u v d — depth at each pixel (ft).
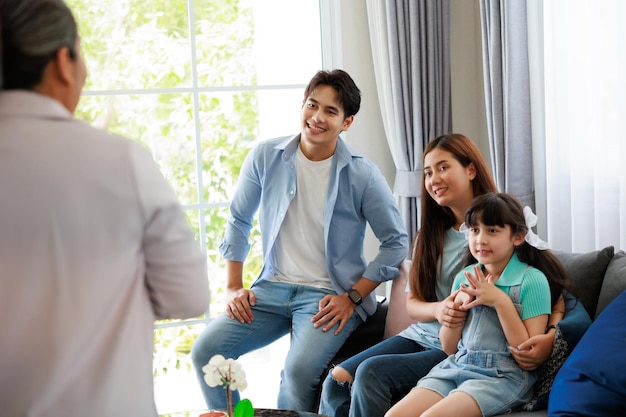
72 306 4.27
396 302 10.25
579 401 6.89
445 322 8.46
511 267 8.26
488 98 11.78
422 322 9.38
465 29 13.37
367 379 8.69
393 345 9.50
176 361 13.10
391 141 12.97
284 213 10.44
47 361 4.21
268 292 10.53
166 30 12.64
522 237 8.24
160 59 12.65
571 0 10.54
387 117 12.93
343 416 9.27
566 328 7.74
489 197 8.23
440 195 9.19
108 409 4.31
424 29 12.57
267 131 13.17
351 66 13.24
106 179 4.37
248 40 12.98
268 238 10.73
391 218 10.43
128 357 4.42
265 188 10.66
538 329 7.93
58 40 4.45
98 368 4.33
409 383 8.89
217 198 13.05
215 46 12.84
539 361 7.76
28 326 4.22
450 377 8.11
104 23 12.39
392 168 13.51
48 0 4.46
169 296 4.71
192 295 4.75
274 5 13.05
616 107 10.04
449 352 8.54
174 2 12.63
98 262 4.36
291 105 13.24
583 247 10.71
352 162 10.44
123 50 12.49
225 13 12.85
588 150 10.56
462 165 9.19
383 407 8.68
